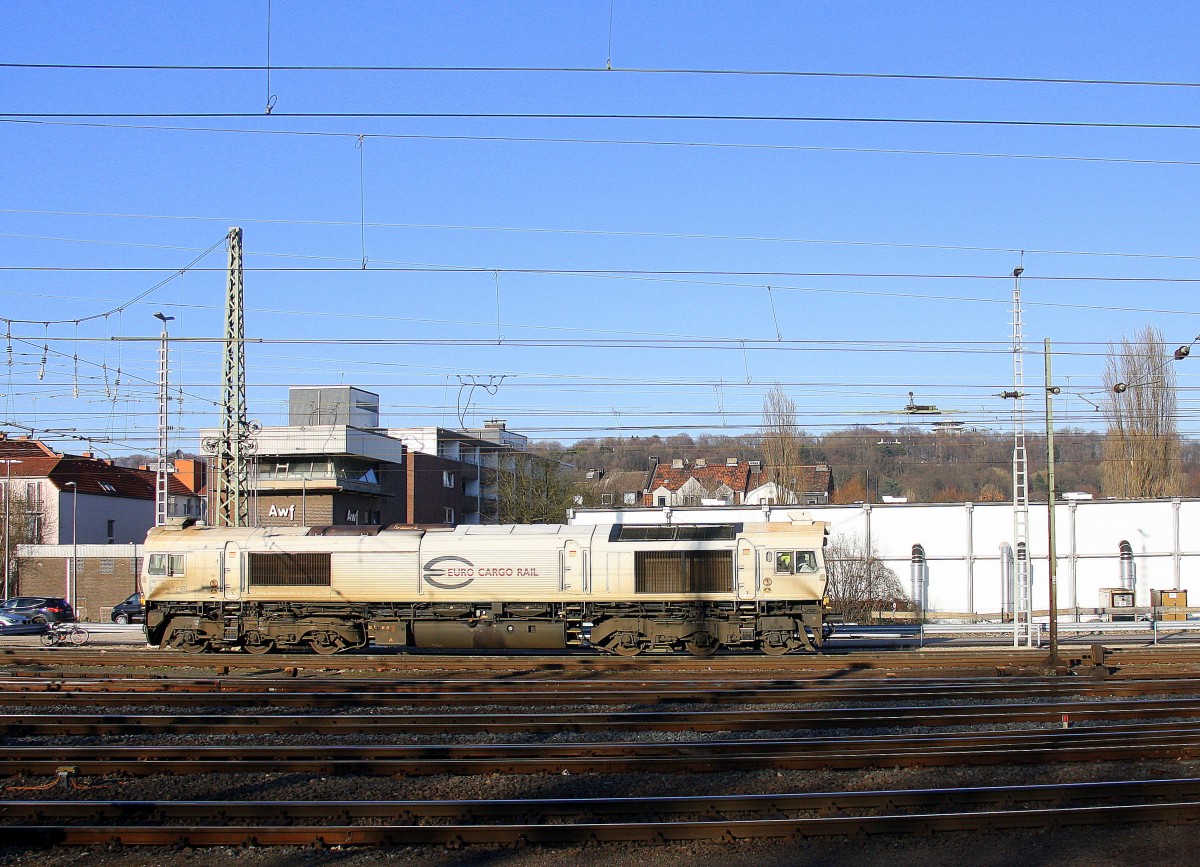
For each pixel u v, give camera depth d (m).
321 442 53.34
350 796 12.73
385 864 10.36
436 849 10.75
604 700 19.42
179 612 28.67
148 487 69.75
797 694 19.66
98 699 19.73
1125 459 52.78
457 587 27.20
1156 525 46.59
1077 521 47.16
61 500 59.91
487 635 27.39
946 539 47.38
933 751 14.46
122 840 10.85
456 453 75.06
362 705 19.42
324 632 27.81
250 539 28.27
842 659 25.53
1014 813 11.20
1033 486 96.25
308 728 16.75
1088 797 12.00
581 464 115.00
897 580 45.78
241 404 31.94
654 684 21.33
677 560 26.91
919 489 101.19
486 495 77.06
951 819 11.14
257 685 21.72
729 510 48.25
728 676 23.17
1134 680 21.86
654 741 15.52
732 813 11.71
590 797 12.61
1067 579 47.03
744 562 26.75
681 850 10.69
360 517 58.38
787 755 14.11
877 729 16.64
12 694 19.88
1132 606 45.22
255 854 10.63
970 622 43.59
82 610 54.00
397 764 13.82
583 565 26.95
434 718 16.95
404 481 64.50
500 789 12.98
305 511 53.69
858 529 47.91
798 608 26.77
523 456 69.06
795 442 63.84
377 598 27.45
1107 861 10.27
